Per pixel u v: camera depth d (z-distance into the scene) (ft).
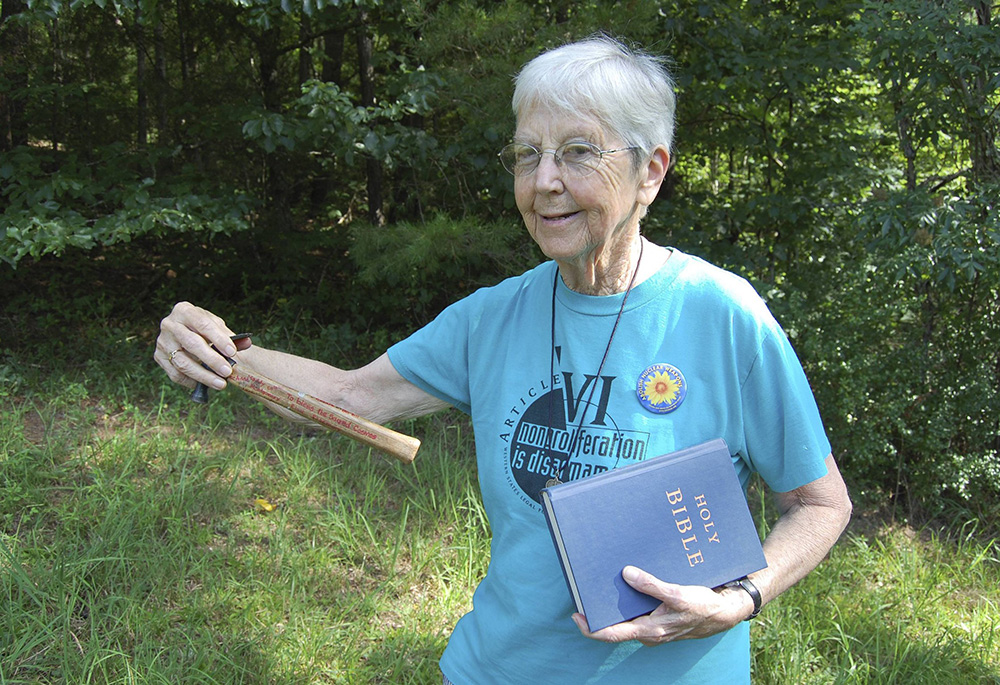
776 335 4.71
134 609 9.94
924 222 13.91
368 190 21.30
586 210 4.54
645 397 4.76
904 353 15.31
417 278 19.03
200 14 20.13
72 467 13.38
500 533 5.18
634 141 4.51
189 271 21.33
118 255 22.57
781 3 18.43
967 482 15.14
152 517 11.96
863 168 18.26
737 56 16.49
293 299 20.74
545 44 15.78
